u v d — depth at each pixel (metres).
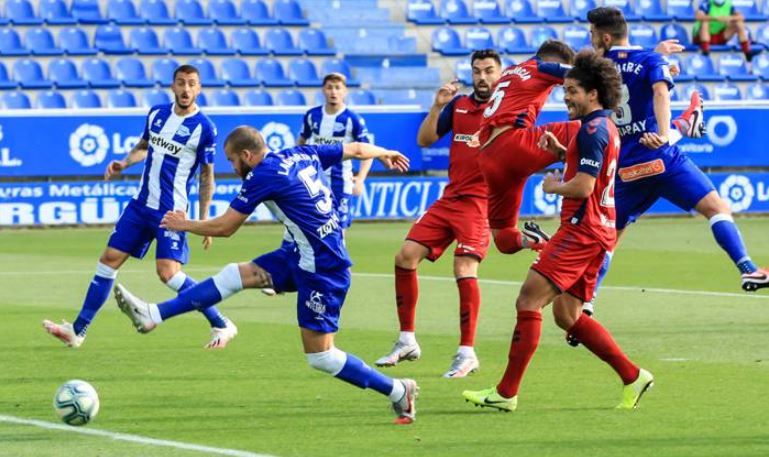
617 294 34.31
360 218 57.12
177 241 26.09
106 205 54.78
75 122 54.25
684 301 32.84
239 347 25.97
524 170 22.69
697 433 17.64
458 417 18.97
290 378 22.33
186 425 18.34
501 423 18.47
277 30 68.81
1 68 63.41
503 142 22.64
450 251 47.19
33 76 63.34
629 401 19.48
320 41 68.94
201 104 63.31
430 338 27.30
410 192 57.69
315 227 18.23
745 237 50.62
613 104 18.84
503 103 22.75
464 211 23.47
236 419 18.80
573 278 18.92
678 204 26.06
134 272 40.59
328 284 18.28
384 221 58.06
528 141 22.52
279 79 66.31
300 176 18.28
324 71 67.44
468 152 23.70
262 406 19.81
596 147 18.50
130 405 19.86
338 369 18.28
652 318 29.83
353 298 33.94
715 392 20.75
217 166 55.00
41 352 25.28
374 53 69.56
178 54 66.00
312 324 18.28
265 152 18.44
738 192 59.28
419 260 23.64
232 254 45.66
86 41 65.69
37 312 31.48
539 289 18.88
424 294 34.75
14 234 52.97
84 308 25.55
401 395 18.34
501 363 24.03
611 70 18.72
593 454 16.39
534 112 22.69
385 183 57.38
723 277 38.12
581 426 18.20
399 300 23.59
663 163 25.53
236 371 23.06
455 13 72.81
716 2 70.69
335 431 17.95
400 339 23.64
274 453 16.52
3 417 18.91
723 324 28.77
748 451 16.50
